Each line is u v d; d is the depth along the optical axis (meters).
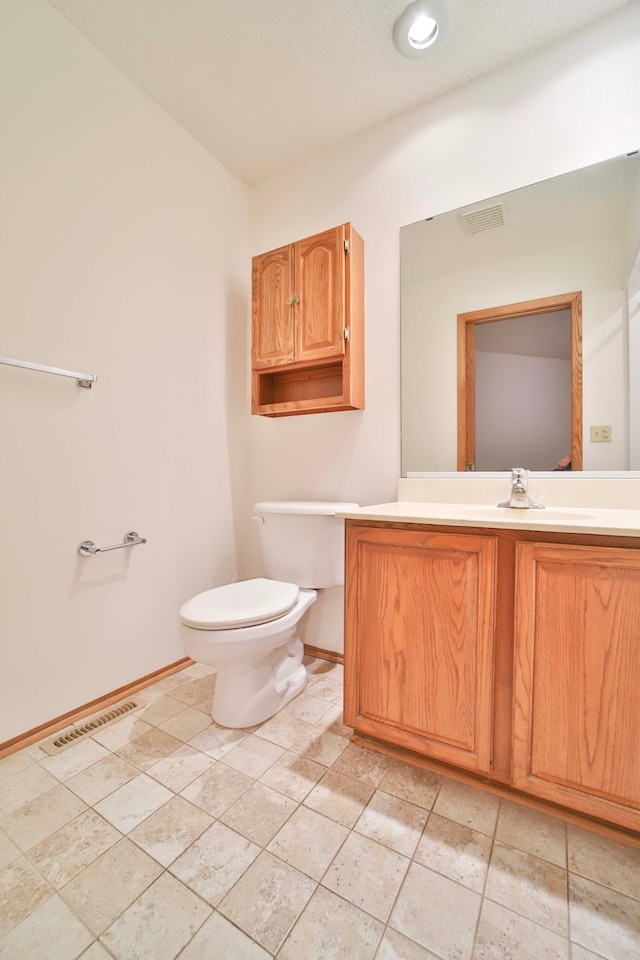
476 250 1.62
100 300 1.52
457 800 1.10
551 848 0.95
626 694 0.91
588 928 0.78
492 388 1.59
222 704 1.42
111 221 1.56
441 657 1.12
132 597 1.65
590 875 0.89
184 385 1.88
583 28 1.41
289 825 1.01
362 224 1.86
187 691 1.66
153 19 1.39
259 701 1.43
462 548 1.09
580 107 1.43
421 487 1.69
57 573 1.40
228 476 2.13
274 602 1.42
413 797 1.11
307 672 1.82
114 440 1.58
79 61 1.44
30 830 1.00
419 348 1.72
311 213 2.01
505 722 1.05
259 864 0.91
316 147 1.96
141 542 1.63
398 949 0.75
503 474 1.57
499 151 1.57
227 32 1.43
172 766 1.22
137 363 1.67
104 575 1.55
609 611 0.93
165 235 1.78
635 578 0.90
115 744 1.32
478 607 1.07
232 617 1.29
